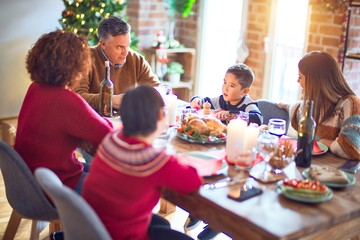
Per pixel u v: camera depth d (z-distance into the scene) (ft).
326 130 8.16
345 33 12.61
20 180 6.97
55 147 7.06
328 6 12.93
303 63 8.14
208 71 17.83
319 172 6.51
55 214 7.13
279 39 15.14
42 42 7.00
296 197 5.85
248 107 9.34
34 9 16.60
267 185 6.36
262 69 15.52
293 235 5.17
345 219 5.65
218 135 7.94
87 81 9.86
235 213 5.53
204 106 9.06
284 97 15.29
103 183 5.57
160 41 16.72
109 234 5.72
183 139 7.89
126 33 9.77
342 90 8.13
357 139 7.43
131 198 5.51
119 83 10.31
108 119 8.29
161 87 9.77
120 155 5.48
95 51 10.07
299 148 7.06
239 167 6.49
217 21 17.16
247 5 15.66
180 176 5.57
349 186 6.41
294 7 14.56
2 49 16.35
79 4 14.79
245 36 15.90
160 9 17.40
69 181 7.40
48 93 6.94
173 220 10.57
